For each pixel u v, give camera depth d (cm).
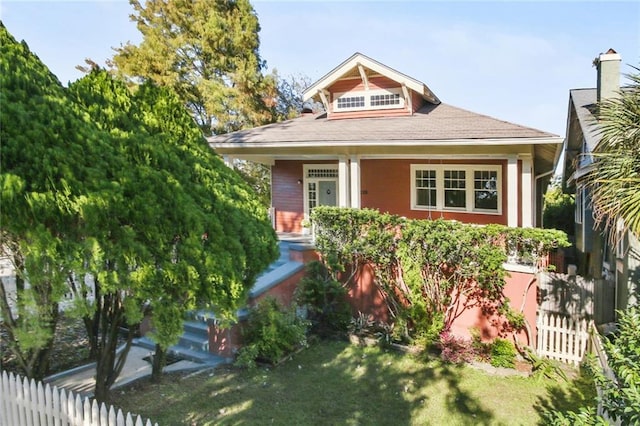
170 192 506
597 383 410
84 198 426
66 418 447
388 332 917
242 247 561
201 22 2520
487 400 668
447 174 1384
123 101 620
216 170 681
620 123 610
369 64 1443
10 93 448
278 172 1656
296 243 1144
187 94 2484
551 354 830
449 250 871
